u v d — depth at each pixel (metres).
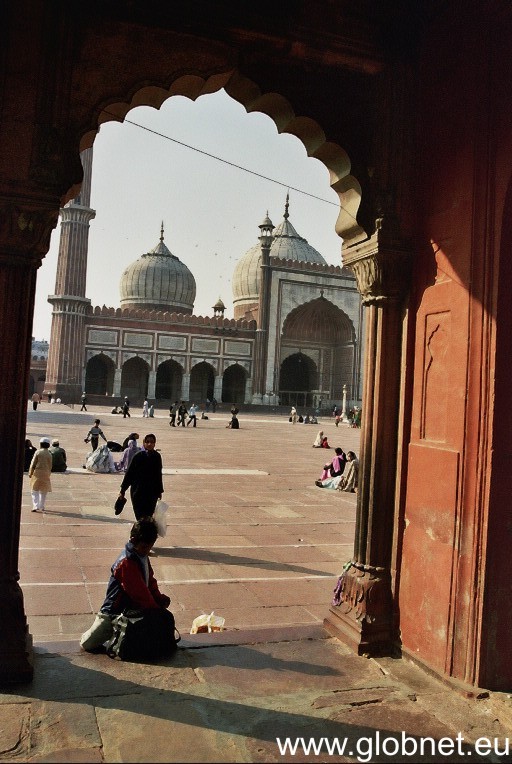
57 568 4.56
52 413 25.14
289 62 3.08
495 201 2.63
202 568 4.78
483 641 2.58
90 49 2.75
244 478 10.07
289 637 3.17
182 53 2.86
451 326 2.83
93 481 8.84
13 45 2.63
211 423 25.22
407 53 3.23
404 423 3.13
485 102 2.71
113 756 2.00
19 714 2.26
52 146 2.64
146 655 2.80
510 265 2.63
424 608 2.87
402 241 3.15
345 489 9.18
